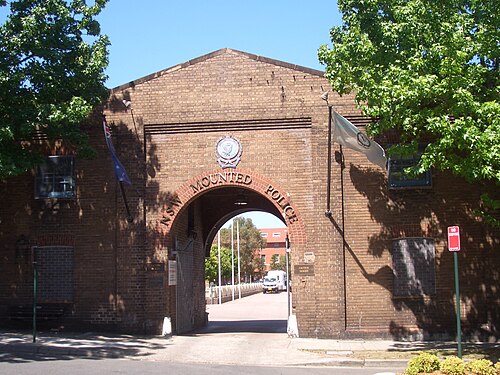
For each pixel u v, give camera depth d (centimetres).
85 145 1859
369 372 1394
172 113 2020
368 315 1903
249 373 1359
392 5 1644
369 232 1933
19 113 1712
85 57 1823
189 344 1795
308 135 1983
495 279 1900
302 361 1545
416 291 1912
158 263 1975
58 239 2017
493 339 1875
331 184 1950
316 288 1919
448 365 1046
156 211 2003
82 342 1761
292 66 1997
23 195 2052
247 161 1991
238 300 5997
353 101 1959
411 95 1445
